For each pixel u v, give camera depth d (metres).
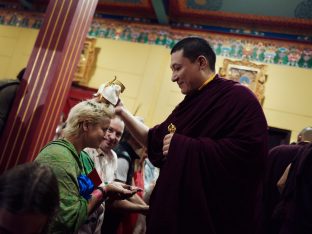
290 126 5.72
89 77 6.68
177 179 1.68
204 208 1.65
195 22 6.51
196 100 1.93
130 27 6.80
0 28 7.41
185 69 1.92
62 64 2.98
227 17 6.25
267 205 2.66
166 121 2.07
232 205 1.69
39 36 3.04
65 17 3.04
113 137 2.43
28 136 2.76
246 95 1.84
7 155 2.76
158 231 1.64
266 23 6.12
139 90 6.45
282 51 6.04
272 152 2.85
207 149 1.70
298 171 2.03
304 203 1.96
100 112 1.84
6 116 2.82
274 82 5.93
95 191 1.87
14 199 0.93
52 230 1.50
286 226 2.00
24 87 2.89
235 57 6.18
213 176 1.69
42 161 1.61
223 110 1.83
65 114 6.47
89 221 2.01
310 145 2.12
